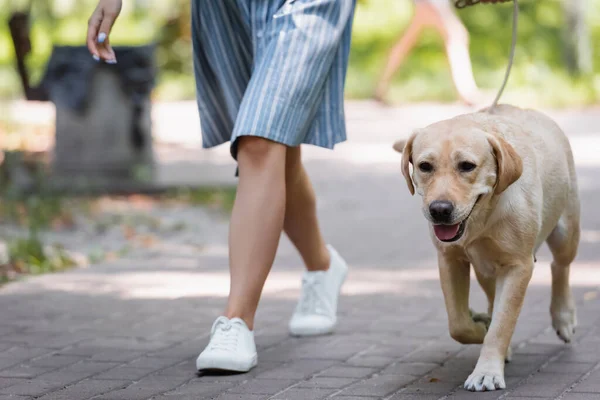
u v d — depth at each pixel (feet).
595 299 19.42
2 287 21.94
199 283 22.36
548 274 22.63
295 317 17.26
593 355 15.16
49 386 13.85
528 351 15.56
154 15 56.95
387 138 56.65
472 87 68.90
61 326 17.99
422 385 13.69
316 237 17.01
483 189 12.78
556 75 84.23
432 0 69.77
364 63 87.76
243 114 14.71
